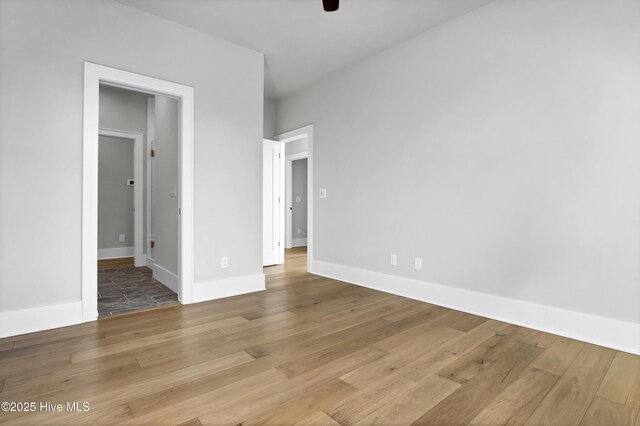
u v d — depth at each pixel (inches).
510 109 108.7
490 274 114.1
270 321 109.3
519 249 107.1
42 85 99.6
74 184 105.0
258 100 149.3
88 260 107.4
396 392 67.9
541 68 102.0
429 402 64.5
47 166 100.6
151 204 207.5
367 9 116.7
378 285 151.2
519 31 106.4
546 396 66.8
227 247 139.6
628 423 58.7
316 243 185.9
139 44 117.0
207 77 133.5
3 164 94.3
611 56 89.9
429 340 94.3
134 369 76.7
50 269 101.6
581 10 94.5
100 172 233.1
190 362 80.3
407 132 139.2
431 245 131.2
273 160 214.7
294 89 195.5
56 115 101.8
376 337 96.3
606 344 90.4
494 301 112.6
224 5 114.4
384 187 148.9
